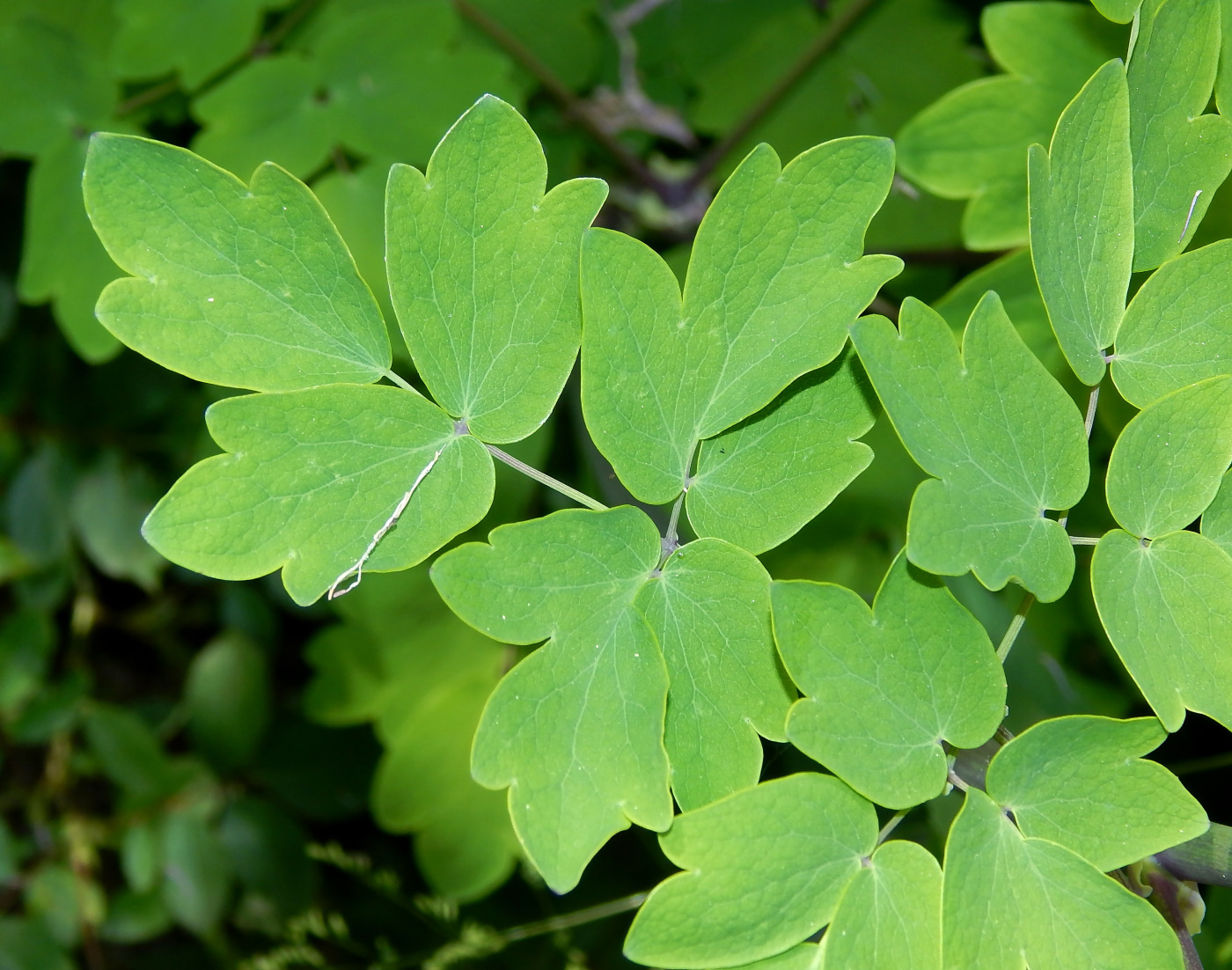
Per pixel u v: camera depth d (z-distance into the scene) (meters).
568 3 1.00
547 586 0.71
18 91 0.85
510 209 0.71
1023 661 0.85
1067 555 0.71
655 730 0.71
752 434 0.72
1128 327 0.73
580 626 0.71
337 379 0.72
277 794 1.20
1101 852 0.71
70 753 1.25
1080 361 0.72
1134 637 0.71
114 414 1.20
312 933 1.25
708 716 0.71
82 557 1.29
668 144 1.04
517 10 1.00
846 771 0.70
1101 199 0.72
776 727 0.71
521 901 1.18
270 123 0.84
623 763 0.71
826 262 0.72
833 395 0.72
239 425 0.71
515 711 0.71
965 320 0.80
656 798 0.70
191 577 1.29
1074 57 0.80
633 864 1.16
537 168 0.71
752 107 0.98
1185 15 0.73
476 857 0.88
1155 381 0.73
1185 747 0.86
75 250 0.85
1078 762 0.71
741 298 0.72
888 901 0.71
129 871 1.16
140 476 1.21
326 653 0.93
